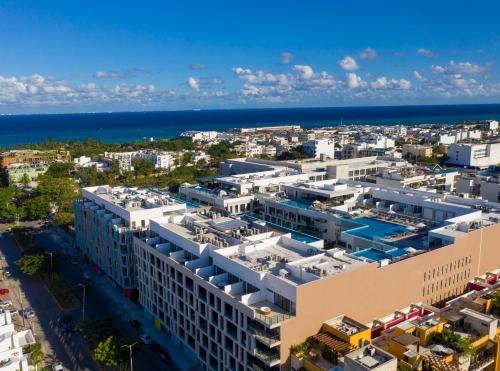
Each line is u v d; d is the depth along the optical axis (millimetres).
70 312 122375
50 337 109312
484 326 74938
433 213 121688
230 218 115688
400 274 87500
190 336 96312
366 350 65000
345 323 76875
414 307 88625
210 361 89938
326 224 122125
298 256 90250
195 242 95250
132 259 126562
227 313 81750
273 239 97125
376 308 84625
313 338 74000
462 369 65812
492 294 87438
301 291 72500
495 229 105938
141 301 119312
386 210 128375
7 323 91500
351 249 109875
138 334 109750
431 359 65375
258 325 74875
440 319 77250
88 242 155125
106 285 140000
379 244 101875
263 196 147750
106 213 139375
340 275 77500
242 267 83188
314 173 181125
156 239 111438
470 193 186375
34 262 141375
